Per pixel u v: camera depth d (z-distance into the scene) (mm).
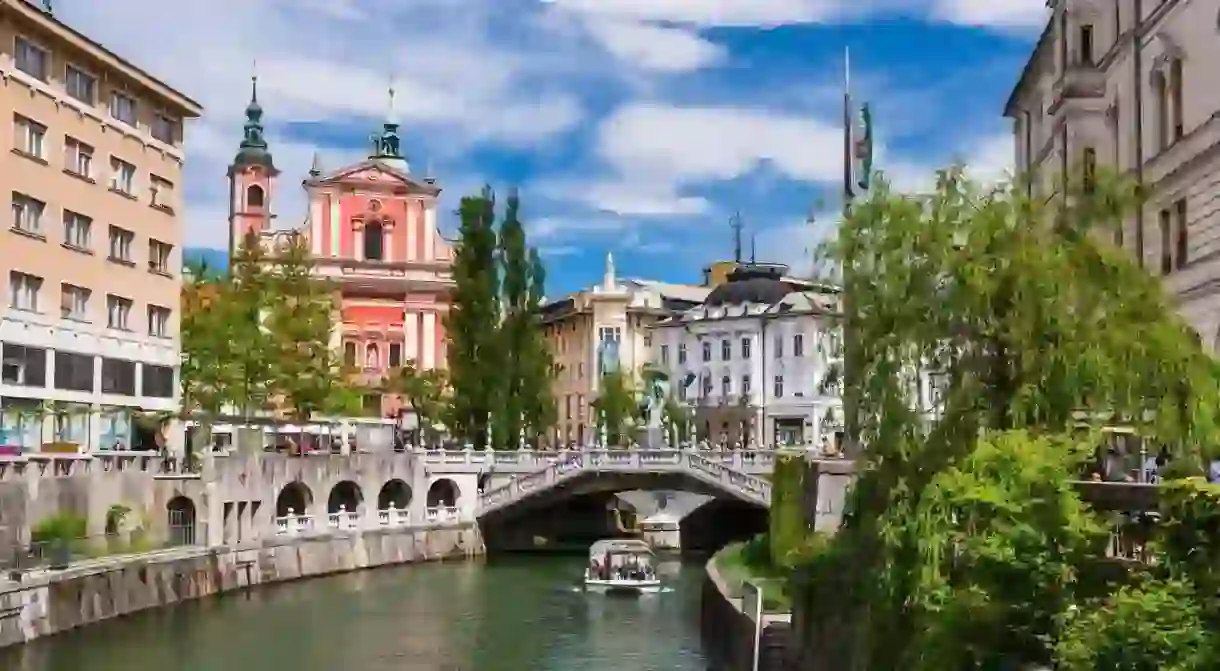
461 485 84125
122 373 66438
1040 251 26688
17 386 57531
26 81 58250
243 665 46438
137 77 67125
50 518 51281
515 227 91938
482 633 54688
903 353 28438
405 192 110812
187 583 59188
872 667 25516
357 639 52625
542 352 92688
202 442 68250
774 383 118688
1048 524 22391
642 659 49438
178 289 72688
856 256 29344
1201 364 25766
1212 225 35688
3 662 43594
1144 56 41406
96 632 50094
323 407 87438
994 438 24547
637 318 134000
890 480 28188
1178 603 18906
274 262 85875
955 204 28500
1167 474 25125
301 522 71812
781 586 46562
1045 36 51812
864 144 51875
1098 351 25453
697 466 78938
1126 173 30250
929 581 22906
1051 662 20859
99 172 64625
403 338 109500
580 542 92625
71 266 61938
